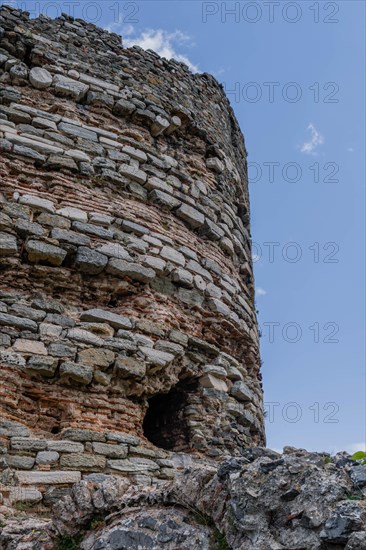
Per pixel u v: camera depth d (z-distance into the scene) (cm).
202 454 1211
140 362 1146
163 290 1255
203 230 1388
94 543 746
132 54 1453
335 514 619
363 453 721
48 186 1216
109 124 1336
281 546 639
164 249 1278
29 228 1157
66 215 1195
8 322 1075
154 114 1390
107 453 1048
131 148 1328
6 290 1116
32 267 1148
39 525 841
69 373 1070
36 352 1070
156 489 777
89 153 1277
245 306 1438
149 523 732
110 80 1377
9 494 949
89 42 1409
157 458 1094
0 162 1196
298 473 677
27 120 1252
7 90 1266
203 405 1256
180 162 1411
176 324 1238
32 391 1052
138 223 1264
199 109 1523
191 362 1256
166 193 1336
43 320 1102
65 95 1316
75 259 1173
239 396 1314
